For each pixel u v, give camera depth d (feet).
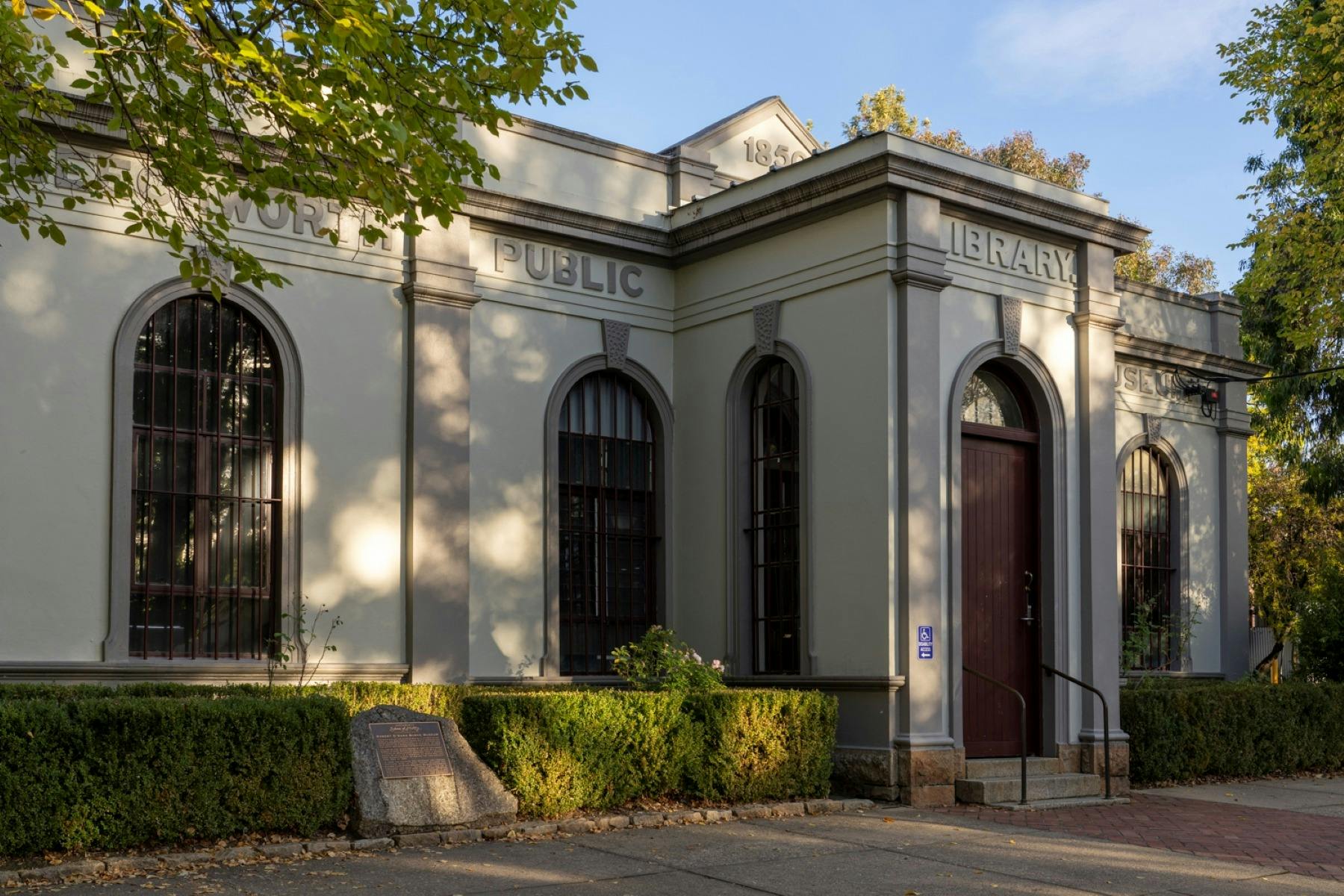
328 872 26.43
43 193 34.19
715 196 47.19
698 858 29.32
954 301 42.63
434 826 30.55
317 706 29.66
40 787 25.71
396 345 42.09
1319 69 55.93
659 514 47.93
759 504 45.60
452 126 30.55
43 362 35.55
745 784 36.96
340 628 40.01
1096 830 35.32
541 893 25.13
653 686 41.14
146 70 29.25
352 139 30.14
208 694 34.12
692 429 47.75
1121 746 44.70
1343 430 72.74
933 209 41.55
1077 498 45.52
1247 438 67.41
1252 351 73.31
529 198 44.55
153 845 27.35
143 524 37.22
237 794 28.19
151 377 37.63
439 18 30.25
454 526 42.19
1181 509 63.21
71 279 36.19
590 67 30.81
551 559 44.70
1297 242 59.00
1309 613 62.90
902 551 39.96
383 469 41.37
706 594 46.50
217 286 32.04
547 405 45.34
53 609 35.12
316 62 28.19
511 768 32.55
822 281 42.86
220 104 29.71
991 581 43.75
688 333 48.29
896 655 39.60
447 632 41.65
